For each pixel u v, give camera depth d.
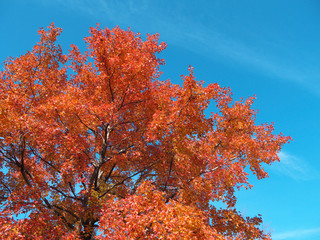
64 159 10.73
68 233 8.30
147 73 10.23
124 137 11.16
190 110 9.62
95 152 10.92
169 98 10.55
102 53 10.34
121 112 11.20
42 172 10.05
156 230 6.47
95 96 11.14
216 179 9.30
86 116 9.62
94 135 11.90
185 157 9.50
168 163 11.14
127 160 11.32
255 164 10.35
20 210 8.12
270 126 11.32
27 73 11.52
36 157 10.86
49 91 11.85
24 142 9.86
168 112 10.42
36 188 8.77
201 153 9.80
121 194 11.62
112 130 11.38
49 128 9.01
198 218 7.23
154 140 10.01
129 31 11.80
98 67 10.67
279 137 11.05
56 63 13.00
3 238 7.10
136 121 11.62
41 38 12.72
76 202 9.93
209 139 10.34
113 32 10.66
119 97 11.16
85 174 11.88
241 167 9.09
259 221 10.71
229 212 10.30
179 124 9.55
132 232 6.66
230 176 9.10
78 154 9.87
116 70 10.58
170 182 10.45
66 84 12.81
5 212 7.78
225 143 10.76
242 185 9.25
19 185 11.50
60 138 9.68
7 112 8.84
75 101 9.20
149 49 12.23
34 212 8.34
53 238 8.08
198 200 9.66
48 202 9.58
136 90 10.39
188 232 6.57
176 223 6.52
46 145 9.84
